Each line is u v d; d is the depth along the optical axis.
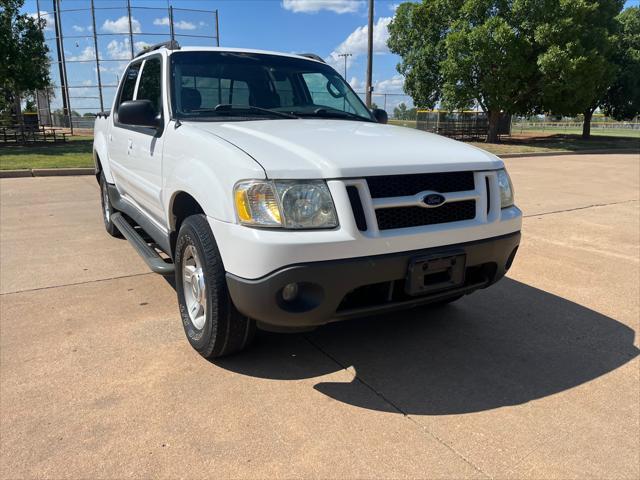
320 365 3.23
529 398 2.92
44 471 2.24
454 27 23.23
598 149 21.95
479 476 2.28
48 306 4.03
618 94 29.66
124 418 2.63
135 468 2.28
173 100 3.74
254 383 2.99
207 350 3.13
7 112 21.38
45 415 2.64
